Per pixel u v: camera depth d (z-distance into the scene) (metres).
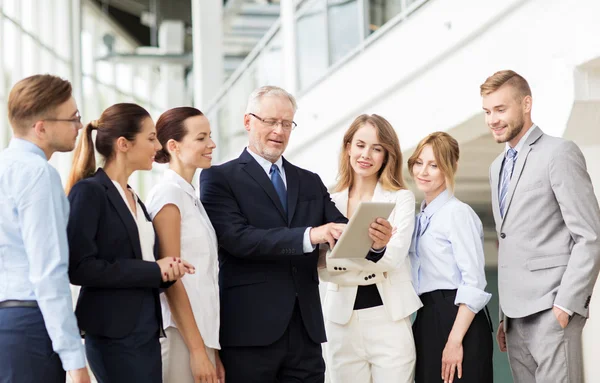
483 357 3.80
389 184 3.94
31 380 2.65
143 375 3.00
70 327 2.67
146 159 3.18
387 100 7.28
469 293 3.75
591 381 4.62
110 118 3.12
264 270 3.58
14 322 2.65
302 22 9.53
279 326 3.52
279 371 3.65
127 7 22.14
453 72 5.98
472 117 5.73
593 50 4.29
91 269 2.88
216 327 3.42
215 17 15.37
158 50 21.27
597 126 4.55
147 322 3.04
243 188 3.64
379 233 3.38
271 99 3.68
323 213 3.84
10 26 12.91
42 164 2.72
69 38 16.39
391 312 3.82
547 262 3.58
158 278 2.99
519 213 3.67
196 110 3.55
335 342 3.90
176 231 3.34
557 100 4.63
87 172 3.10
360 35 7.78
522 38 5.02
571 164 3.53
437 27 6.14
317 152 9.34
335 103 8.50
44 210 2.68
